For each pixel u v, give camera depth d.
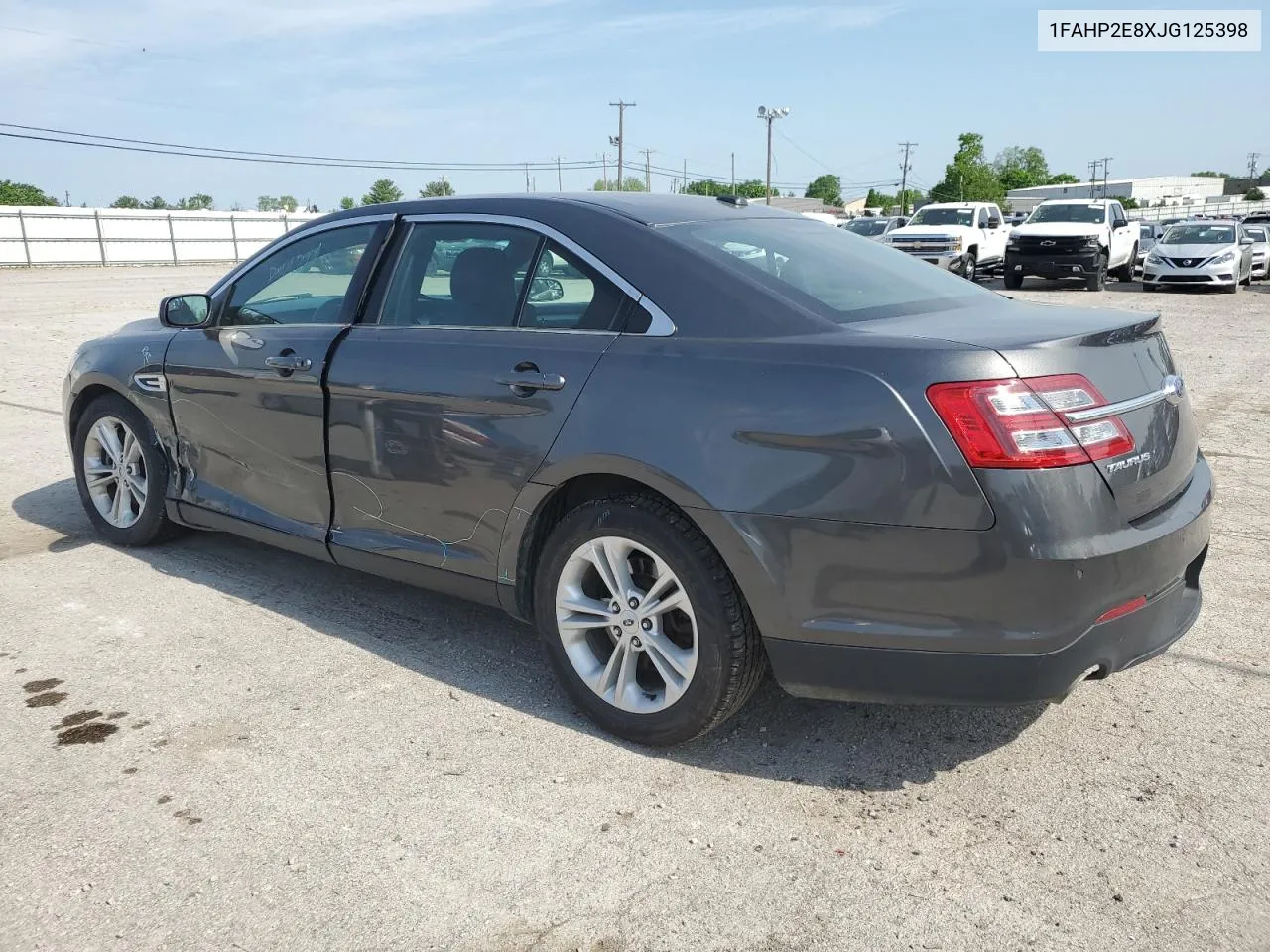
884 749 3.21
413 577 3.75
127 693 3.55
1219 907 2.46
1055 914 2.44
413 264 3.82
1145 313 3.23
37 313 17.92
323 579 4.66
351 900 2.49
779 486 2.78
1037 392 2.60
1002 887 2.54
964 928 2.40
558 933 2.38
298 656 3.85
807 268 3.31
